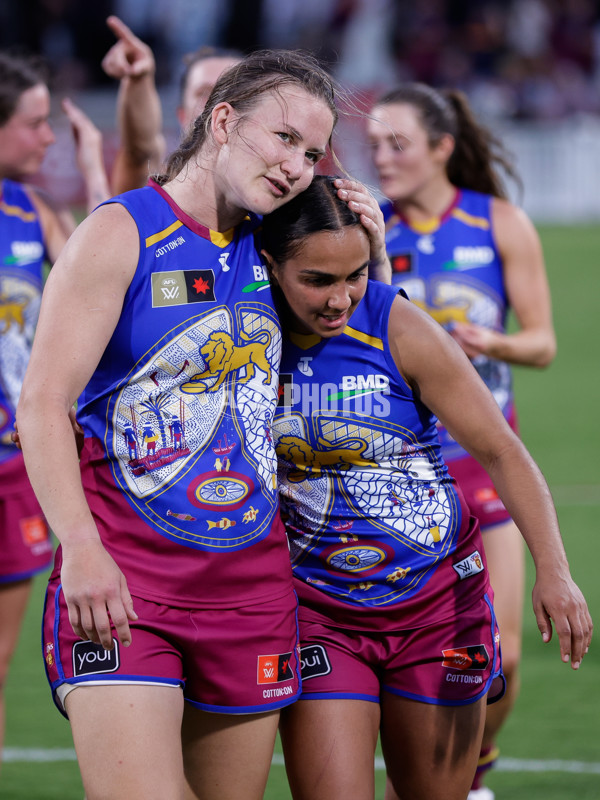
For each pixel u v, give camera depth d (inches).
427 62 3444.9
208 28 3435.0
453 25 3531.0
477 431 383.9
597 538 990.4
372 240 385.1
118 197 361.1
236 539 366.6
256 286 370.0
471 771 406.3
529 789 563.5
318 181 372.2
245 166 350.6
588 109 3289.9
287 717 398.6
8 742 630.5
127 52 552.4
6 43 3270.2
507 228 636.7
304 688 393.1
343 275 366.3
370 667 401.7
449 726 398.0
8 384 611.5
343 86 397.1
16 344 621.3
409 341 383.2
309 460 395.9
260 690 372.5
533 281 639.1
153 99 565.9
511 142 2997.0
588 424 1406.3
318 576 402.6
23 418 341.4
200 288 360.8
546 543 371.6
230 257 367.2
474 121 649.0
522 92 3253.0
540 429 1384.1
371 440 390.9
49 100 641.6
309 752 388.2
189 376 361.4
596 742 620.4
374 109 634.8
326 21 3597.4
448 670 397.4
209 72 618.8
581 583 874.8
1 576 583.2
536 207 3026.6
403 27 3491.6
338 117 386.9
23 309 625.0
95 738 343.3
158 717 348.2
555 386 1614.2
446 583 402.9
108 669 348.8
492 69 3432.6
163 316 356.5
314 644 396.8
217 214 365.4
